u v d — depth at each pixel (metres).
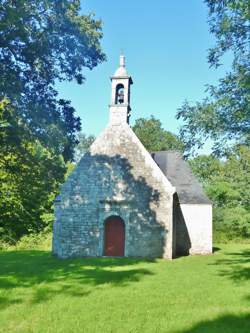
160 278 12.52
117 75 22.75
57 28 12.51
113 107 22.28
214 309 8.10
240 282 11.64
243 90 11.03
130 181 21.08
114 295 9.57
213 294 9.76
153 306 8.39
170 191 20.64
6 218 29.84
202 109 12.70
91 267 15.88
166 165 26.88
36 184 16.11
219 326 6.86
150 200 20.72
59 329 6.63
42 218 31.88
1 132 12.33
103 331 6.53
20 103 12.37
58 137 13.28
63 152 13.98
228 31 11.26
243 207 32.41
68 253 20.77
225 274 13.51
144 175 21.08
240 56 11.34
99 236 20.73
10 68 12.01
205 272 14.09
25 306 8.31
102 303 8.65
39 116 12.77
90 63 13.83
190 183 25.69
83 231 20.91
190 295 9.59
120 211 20.83
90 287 10.74
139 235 20.47
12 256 21.17
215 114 12.48
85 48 13.39
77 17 13.20
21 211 29.80
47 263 17.39
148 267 15.89
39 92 13.20
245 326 6.88
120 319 7.30
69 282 11.61
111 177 21.25
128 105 22.53
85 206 21.14
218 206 34.50
